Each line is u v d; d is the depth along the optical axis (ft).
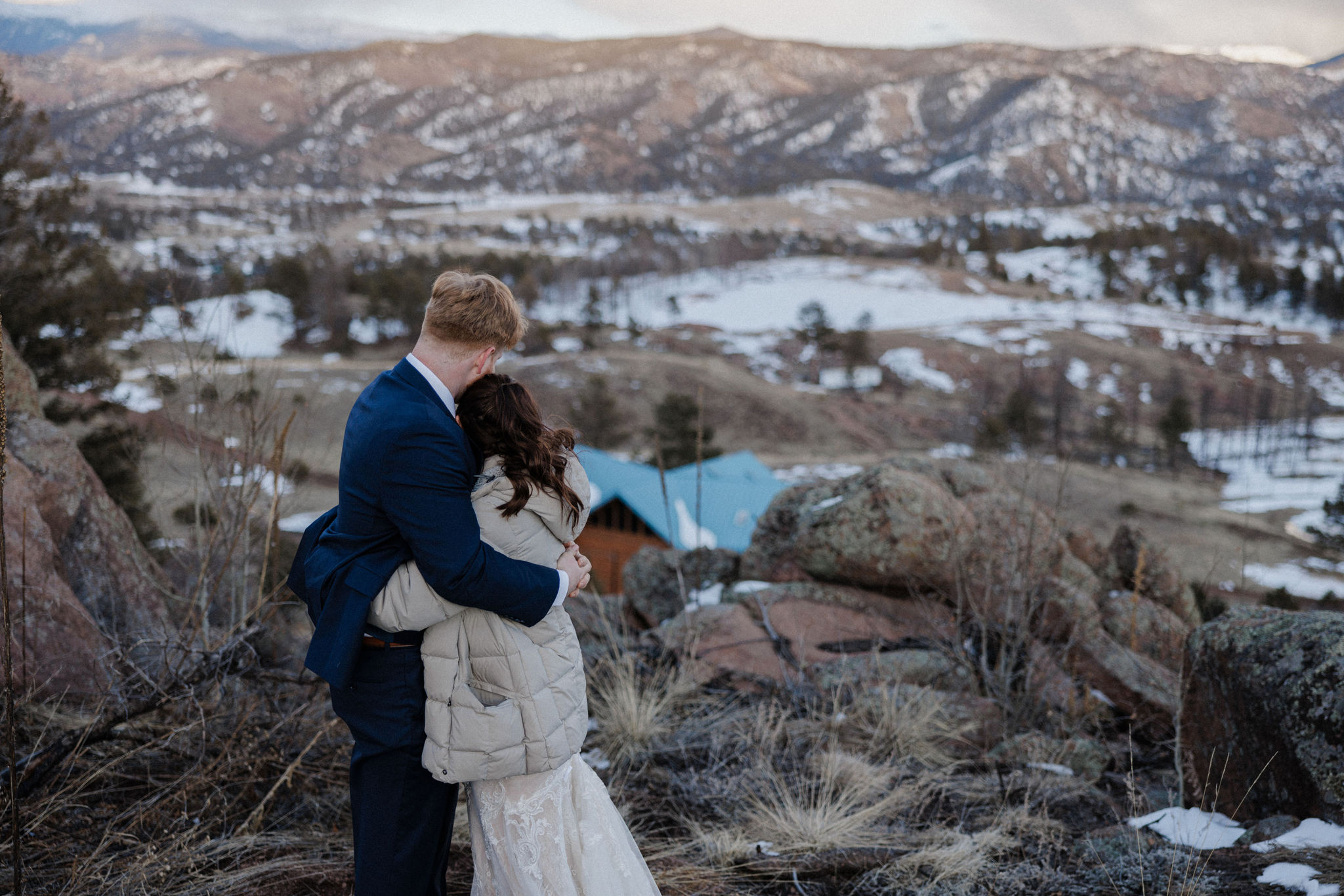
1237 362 391.04
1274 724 8.28
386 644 5.42
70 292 37.24
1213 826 8.55
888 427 258.78
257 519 10.55
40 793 7.43
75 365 36.70
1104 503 112.16
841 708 12.37
